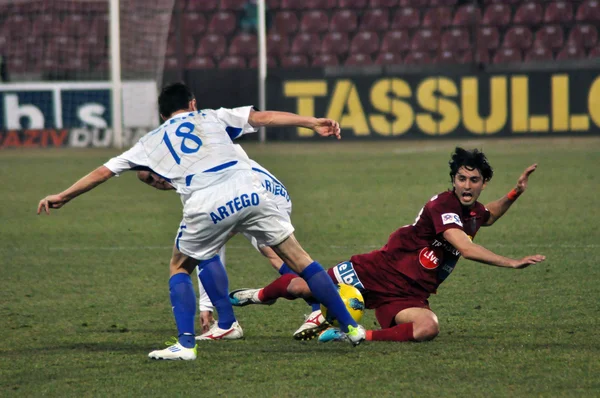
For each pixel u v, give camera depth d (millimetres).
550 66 69562
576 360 15383
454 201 17391
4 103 69312
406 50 79312
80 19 80000
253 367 15359
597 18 77750
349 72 70500
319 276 16281
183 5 81562
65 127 69562
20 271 25875
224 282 17734
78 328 18766
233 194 15914
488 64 71188
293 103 70125
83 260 27641
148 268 26234
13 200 42062
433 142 67562
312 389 13945
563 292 21672
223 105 71188
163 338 17812
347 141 69750
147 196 44156
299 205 39250
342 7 81188
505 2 79062
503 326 18250
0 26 80250
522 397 13383
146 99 69375
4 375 14977
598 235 30172
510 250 27812
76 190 15992
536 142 64875
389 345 16828
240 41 80750
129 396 13719
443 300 21062
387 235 31422
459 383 14133
